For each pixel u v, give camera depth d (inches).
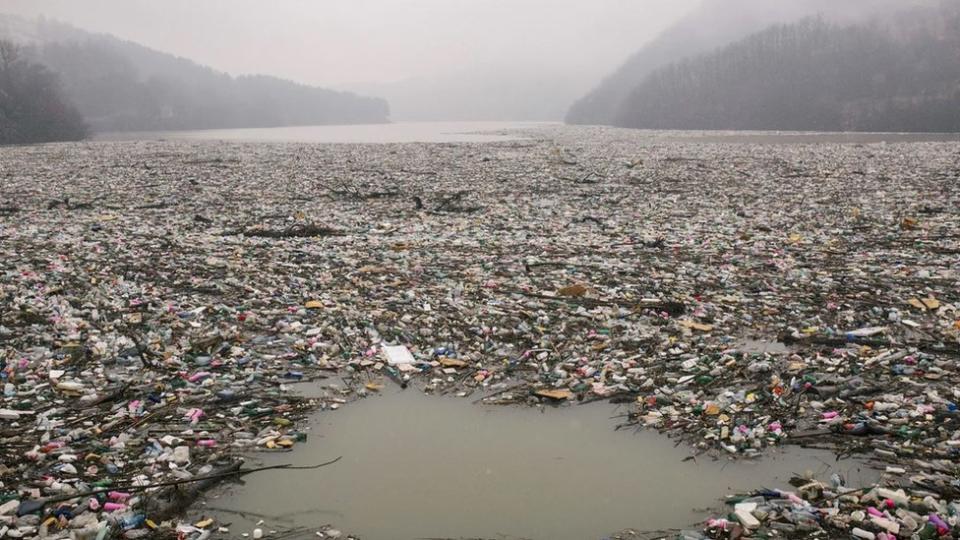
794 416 378.6
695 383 426.0
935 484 301.9
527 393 423.2
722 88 6806.1
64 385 418.0
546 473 334.0
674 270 710.5
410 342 504.1
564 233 927.7
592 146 2891.2
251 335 515.5
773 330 522.3
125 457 338.3
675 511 299.3
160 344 493.0
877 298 595.2
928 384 409.1
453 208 1159.0
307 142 3582.7
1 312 553.0
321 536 282.5
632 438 367.2
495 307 582.6
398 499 311.4
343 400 414.6
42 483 311.1
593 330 523.5
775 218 1014.4
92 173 1811.0
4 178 1704.0
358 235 927.7
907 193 1228.5
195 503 305.1
